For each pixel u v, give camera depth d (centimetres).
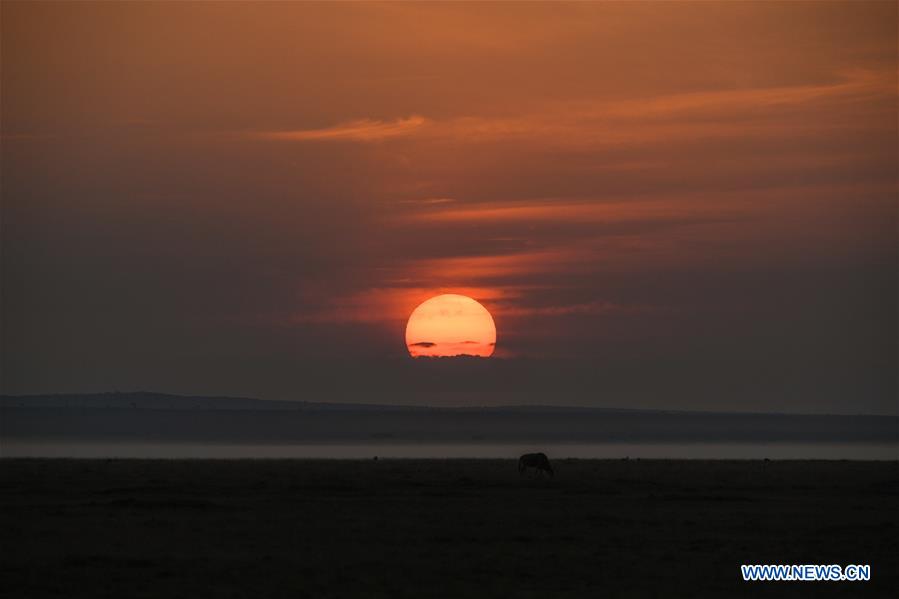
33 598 10769
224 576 11862
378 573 12162
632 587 11675
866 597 11425
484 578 11975
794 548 14200
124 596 10844
